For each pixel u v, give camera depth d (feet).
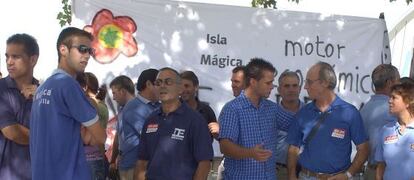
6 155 13.58
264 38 23.27
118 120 19.93
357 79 24.44
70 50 12.17
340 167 15.74
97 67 21.50
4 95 13.47
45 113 11.84
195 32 22.54
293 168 16.47
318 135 15.85
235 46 22.93
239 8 23.03
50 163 11.78
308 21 23.86
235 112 15.72
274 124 16.56
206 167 14.70
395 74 17.02
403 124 15.29
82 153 12.19
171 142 14.74
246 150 15.02
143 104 18.15
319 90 15.89
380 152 15.87
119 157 19.21
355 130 15.78
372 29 24.67
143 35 22.03
